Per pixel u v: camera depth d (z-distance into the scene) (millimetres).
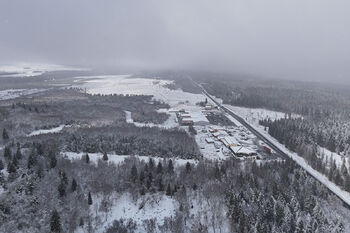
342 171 112625
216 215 81750
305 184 100250
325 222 78812
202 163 111188
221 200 87875
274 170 109250
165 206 85875
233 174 104125
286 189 93562
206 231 75812
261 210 81375
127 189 91875
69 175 94062
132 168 94938
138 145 131750
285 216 78438
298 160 133250
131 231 76250
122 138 139750
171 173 101125
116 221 78250
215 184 95438
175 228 76188
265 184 98375
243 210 82562
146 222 79250
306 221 80250
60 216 76688
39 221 73625
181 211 83312
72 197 84375
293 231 75938
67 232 72625
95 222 77562
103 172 98188
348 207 93125
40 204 78938
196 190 94000
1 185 80875
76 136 137500
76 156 113625
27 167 92250
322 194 95562
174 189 91875
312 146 139500
